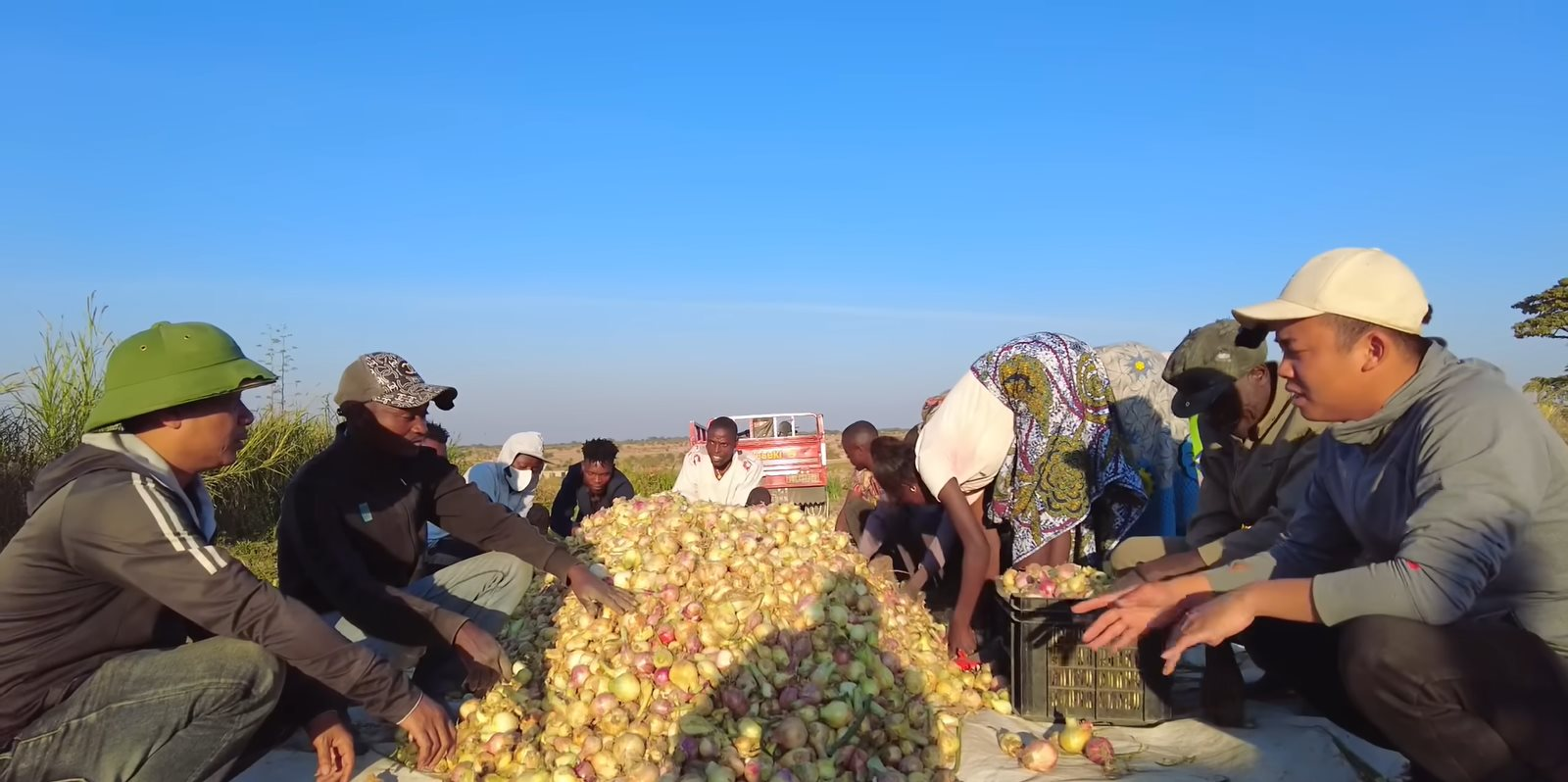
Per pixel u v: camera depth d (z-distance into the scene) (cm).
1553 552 302
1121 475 554
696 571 449
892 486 594
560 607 464
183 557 304
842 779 363
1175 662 323
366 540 439
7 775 302
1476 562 291
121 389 312
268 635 313
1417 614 295
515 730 394
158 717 312
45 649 310
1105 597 360
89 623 317
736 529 496
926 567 605
